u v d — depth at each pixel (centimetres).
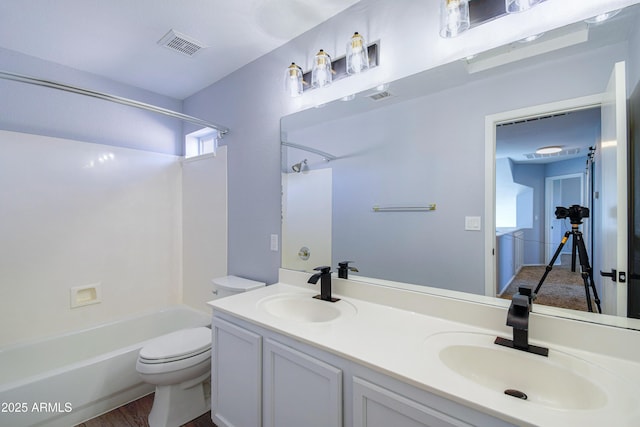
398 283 150
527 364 99
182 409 177
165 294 285
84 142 237
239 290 199
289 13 170
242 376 142
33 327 212
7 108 205
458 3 117
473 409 76
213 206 258
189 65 229
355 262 165
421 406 84
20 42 198
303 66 190
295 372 119
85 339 227
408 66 147
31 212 212
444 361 102
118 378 191
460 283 133
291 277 196
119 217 256
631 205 103
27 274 210
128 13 169
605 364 95
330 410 106
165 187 285
